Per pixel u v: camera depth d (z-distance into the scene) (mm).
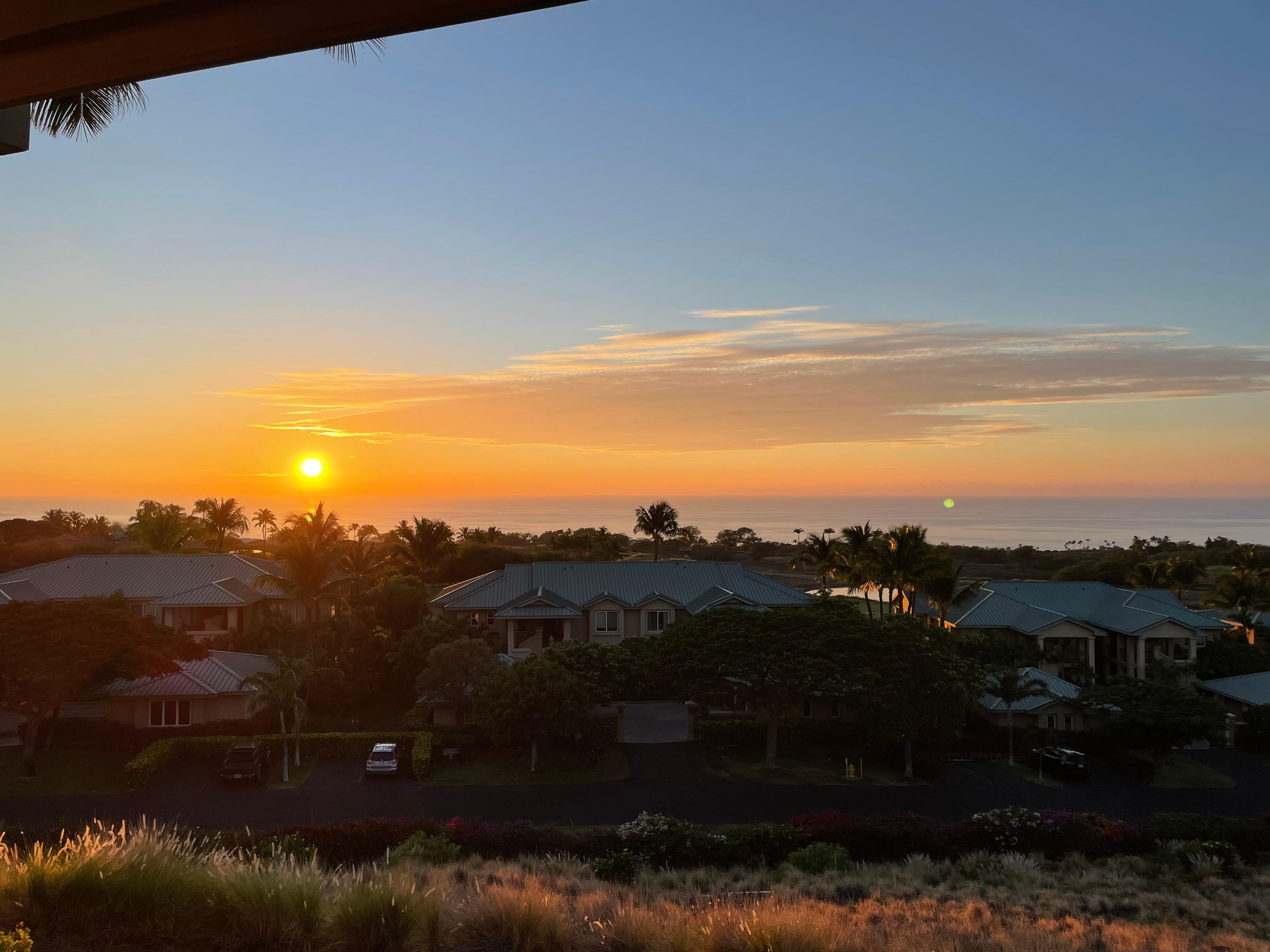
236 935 8188
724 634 40156
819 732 42656
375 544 71188
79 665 33906
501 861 23250
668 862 25359
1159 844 27719
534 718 36656
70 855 8797
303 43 3391
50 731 37344
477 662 41688
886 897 20641
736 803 33750
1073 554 126750
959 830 27359
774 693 37906
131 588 54156
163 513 84250
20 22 3232
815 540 68438
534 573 57781
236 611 51812
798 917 10141
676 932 9500
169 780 34906
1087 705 42875
